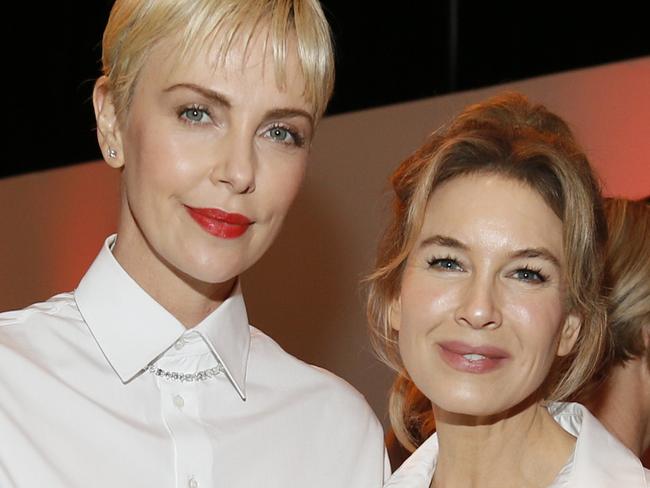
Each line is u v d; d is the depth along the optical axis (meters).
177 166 2.03
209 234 2.05
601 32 3.80
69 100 5.05
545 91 3.87
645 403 2.69
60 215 5.13
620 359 2.66
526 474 2.18
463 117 2.22
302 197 4.43
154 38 2.02
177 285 2.16
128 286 2.17
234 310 2.25
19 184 5.23
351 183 4.30
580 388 2.57
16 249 5.26
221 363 2.22
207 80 2.01
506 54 4.04
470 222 2.09
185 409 2.19
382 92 4.31
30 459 2.06
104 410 2.13
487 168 2.11
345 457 2.35
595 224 2.13
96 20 4.95
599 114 3.72
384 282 2.29
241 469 2.21
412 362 2.16
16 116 5.15
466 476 2.22
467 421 2.19
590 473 2.08
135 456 2.12
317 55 2.05
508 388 2.09
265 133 2.07
